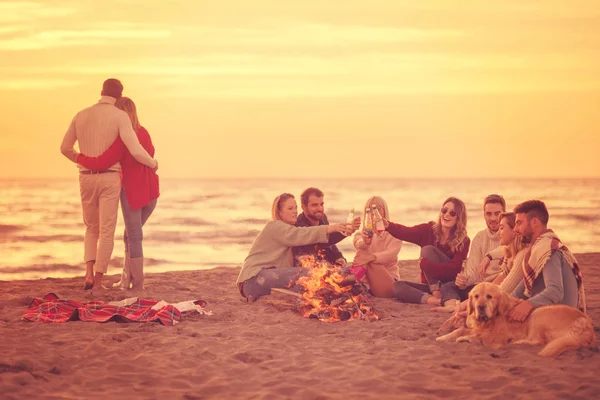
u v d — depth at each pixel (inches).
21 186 3932.1
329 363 209.0
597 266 458.6
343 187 4079.7
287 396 179.8
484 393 180.5
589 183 4549.7
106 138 336.2
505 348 221.5
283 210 322.3
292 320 274.2
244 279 316.5
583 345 214.8
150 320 264.7
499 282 270.5
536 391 178.7
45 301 287.4
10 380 184.2
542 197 2738.7
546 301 227.3
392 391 183.0
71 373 196.9
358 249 329.4
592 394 175.5
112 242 345.7
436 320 270.7
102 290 341.7
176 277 415.8
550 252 231.8
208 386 186.2
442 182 5017.2
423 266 315.3
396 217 1879.9
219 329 255.4
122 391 181.6
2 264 760.3
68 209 2037.4
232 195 2972.4
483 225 1423.5
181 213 1861.5
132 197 342.3
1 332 241.0
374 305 306.3
